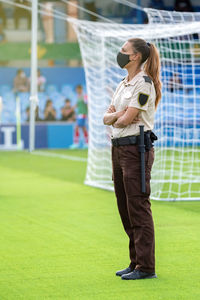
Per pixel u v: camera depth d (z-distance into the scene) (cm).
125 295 1116
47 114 5619
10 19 5641
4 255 1445
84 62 2938
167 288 1159
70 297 1106
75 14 5538
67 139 5578
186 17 2445
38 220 1912
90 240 1609
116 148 1199
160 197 2405
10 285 1191
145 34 2408
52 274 1270
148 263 1219
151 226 1207
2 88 5556
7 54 5453
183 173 3281
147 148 1175
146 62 1198
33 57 2620
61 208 2148
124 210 1245
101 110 3184
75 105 5653
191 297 1103
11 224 1847
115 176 1227
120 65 1191
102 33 2652
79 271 1293
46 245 1552
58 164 3912
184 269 1305
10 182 2939
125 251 1479
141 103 1156
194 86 2652
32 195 2481
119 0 3891
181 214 2008
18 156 4638
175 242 1580
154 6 5562
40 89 5612
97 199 2364
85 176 3195
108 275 1258
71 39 5578
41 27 5528
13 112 5575
